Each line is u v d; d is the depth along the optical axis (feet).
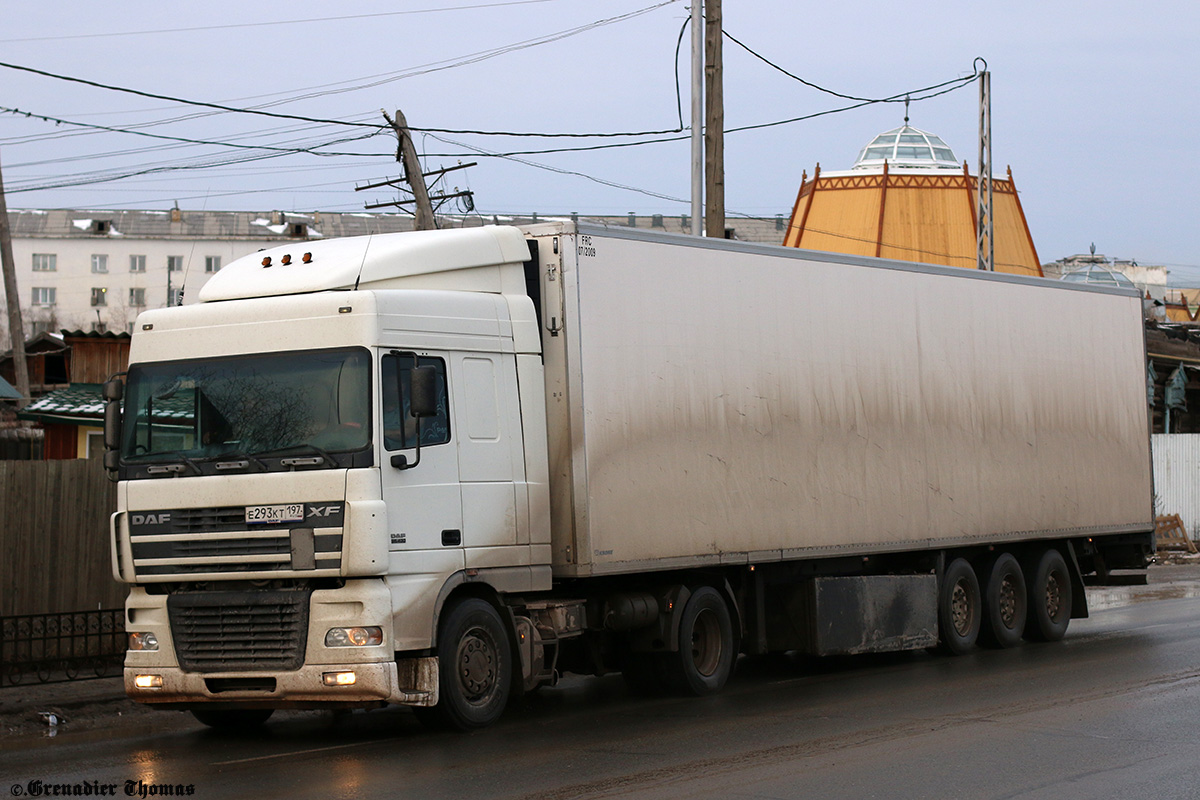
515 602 35.99
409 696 31.91
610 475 37.29
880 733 32.76
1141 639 54.39
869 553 46.16
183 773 29.45
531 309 36.76
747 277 42.55
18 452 108.78
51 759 31.73
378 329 32.35
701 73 65.10
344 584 31.73
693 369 40.22
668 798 25.44
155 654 33.47
